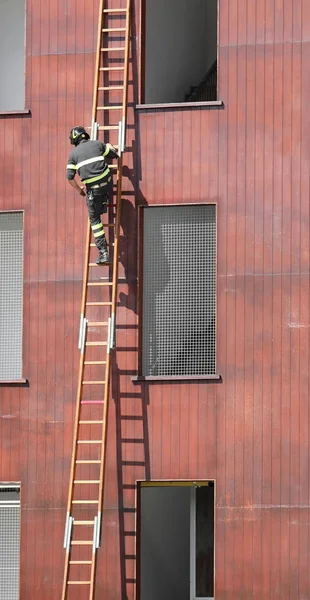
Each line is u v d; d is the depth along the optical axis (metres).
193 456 22.27
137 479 22.38
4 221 23.58
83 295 22.45
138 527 22.47
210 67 27.83
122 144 22.59
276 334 22.28
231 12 22.94
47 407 22.83
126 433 22.50
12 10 25.28
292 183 22.50
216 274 22.55
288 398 22.14
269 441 22.11
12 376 23.22
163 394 22.47
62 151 23.31
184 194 22.75
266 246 22.45
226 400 22.28
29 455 22.78
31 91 23.48
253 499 22.05
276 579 21.88
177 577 27.84
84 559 22.38
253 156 22.62
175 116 22.91
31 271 23.16
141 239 22.94
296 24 22.77
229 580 21.95
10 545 22.88
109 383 22.59
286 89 22.67
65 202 23.19
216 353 22.39
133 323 22.70
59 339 22.94
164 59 26.84
